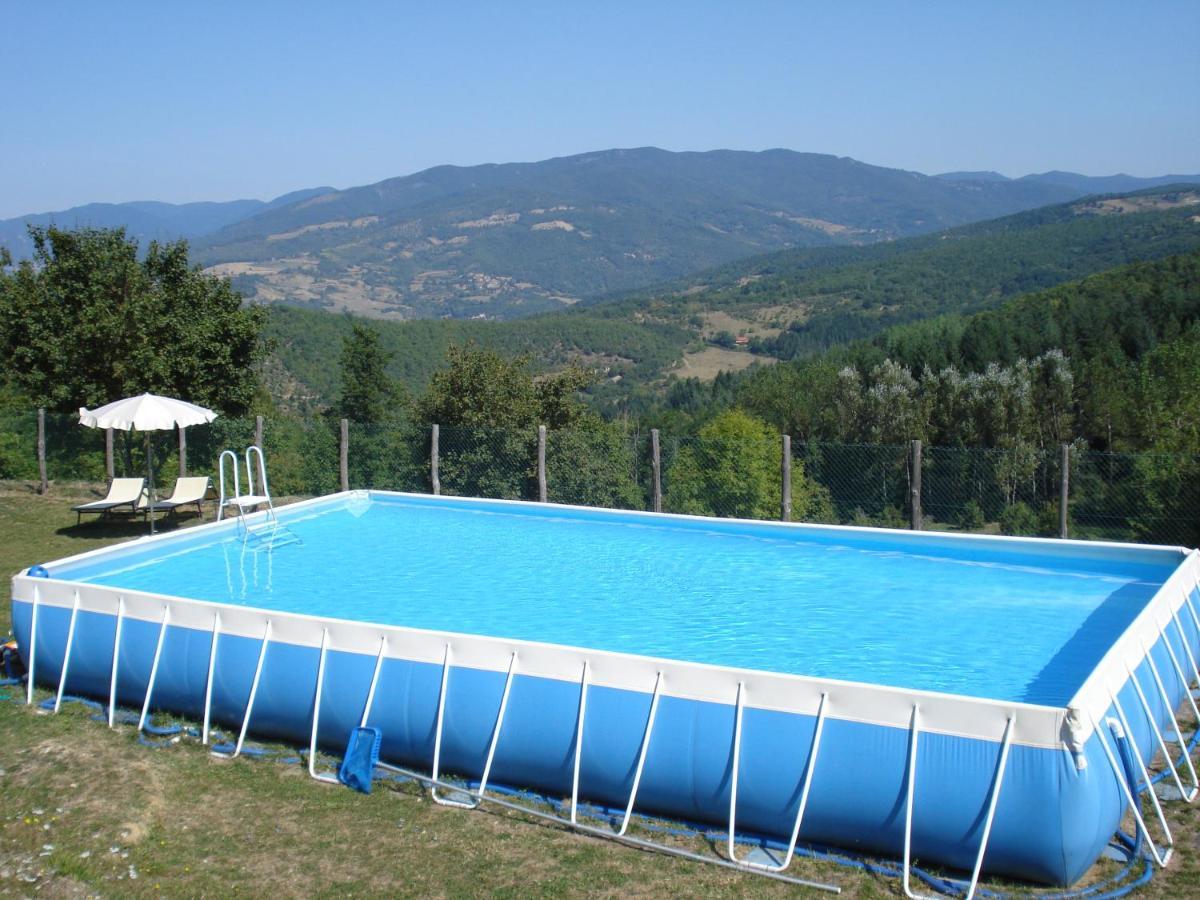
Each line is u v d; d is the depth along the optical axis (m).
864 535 10.90
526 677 6.15
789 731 5.45
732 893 5.04
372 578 10.20
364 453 16.91
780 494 14.23
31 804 5.97
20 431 18.25
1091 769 4.92
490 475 16.11
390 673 6.57
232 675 7.12
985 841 4.98
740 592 9.55
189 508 16.14
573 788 5.86
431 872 5.28
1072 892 4.97
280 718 7.00
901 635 8.12
